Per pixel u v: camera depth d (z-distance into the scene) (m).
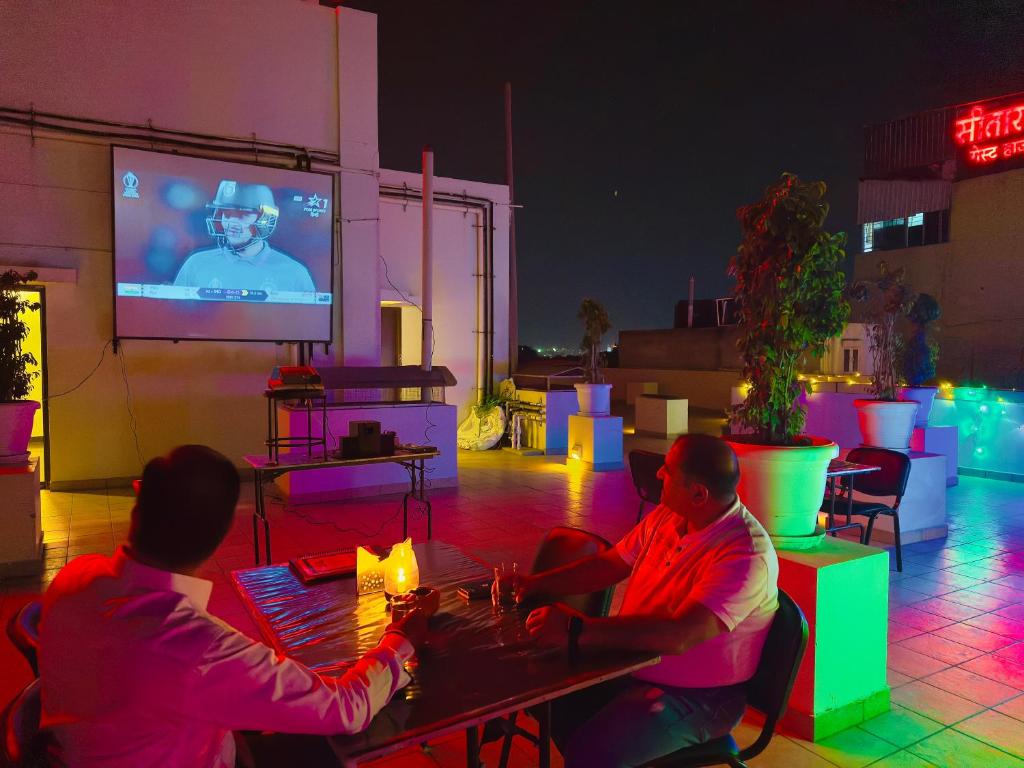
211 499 1.32
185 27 8.60
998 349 13.27
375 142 9.81
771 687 2.05
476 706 1.59
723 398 19.94
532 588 2.32
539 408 11.38
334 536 6.24
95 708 1.23
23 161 7.91
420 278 12.07
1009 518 7.07
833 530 4.85
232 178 8.78
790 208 3.09
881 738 2.95
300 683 1.35
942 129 14.70
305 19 9.31
